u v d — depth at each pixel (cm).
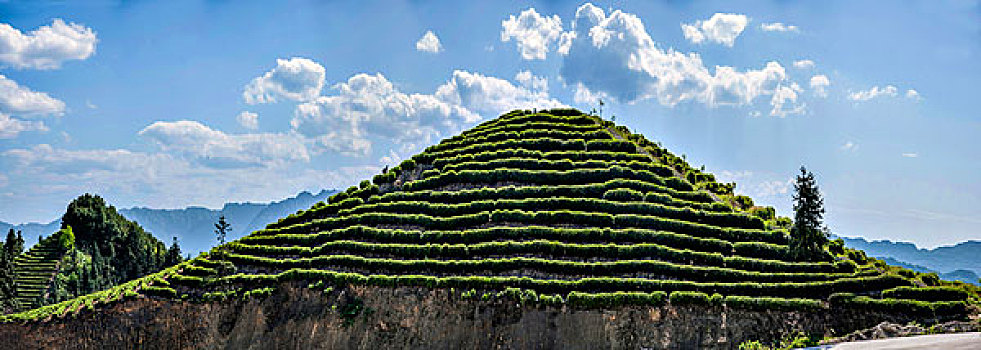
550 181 9231
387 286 7531
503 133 10781
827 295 6494
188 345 7781
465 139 11012
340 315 7469
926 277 6762
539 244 7712
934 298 6178
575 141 10256
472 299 7150
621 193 8594
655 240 7669
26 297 11906
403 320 7244
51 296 12088
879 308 6125
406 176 10206
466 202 9056
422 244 8250
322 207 9800
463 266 7612
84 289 13000
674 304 6600
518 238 8019
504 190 9012
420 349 7012
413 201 9219
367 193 9869
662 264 7138
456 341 6950
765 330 6272
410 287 7456
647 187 8819
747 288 6681
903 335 5353
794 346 5866
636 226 8000
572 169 9481
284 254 8725
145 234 18175
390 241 8444
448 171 9744
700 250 7544
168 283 8412
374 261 7956
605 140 10288
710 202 8631
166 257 16475
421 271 7750
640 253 7425
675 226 7869
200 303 8025
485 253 7844
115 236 15812
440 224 8569
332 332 7394
